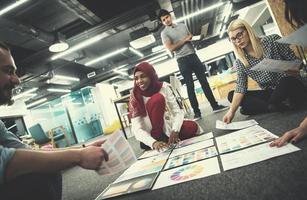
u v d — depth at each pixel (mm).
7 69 948
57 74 11023
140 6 6895
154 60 14812
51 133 7535
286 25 3727
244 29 2258
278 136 1402
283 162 1036
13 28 5762
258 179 965
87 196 1555
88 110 14930
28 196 816
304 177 866
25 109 12727
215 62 15062
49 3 6004
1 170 681
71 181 2352
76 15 6574
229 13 9859
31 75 9609
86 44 7660
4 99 970
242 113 2588
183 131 2328
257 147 1298
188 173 1272
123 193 1276
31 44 7621
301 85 2133
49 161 748
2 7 4762
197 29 12562
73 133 14281
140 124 2266
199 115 3967
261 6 10312
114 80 17391
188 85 4012
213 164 1283
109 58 12789
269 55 2264
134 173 1627
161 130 2328
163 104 2312
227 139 1697
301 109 2014
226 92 10148
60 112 14586
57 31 7348
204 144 1802
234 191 936
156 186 1237
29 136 7230
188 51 3969
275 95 2131
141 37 7570
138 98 2312
